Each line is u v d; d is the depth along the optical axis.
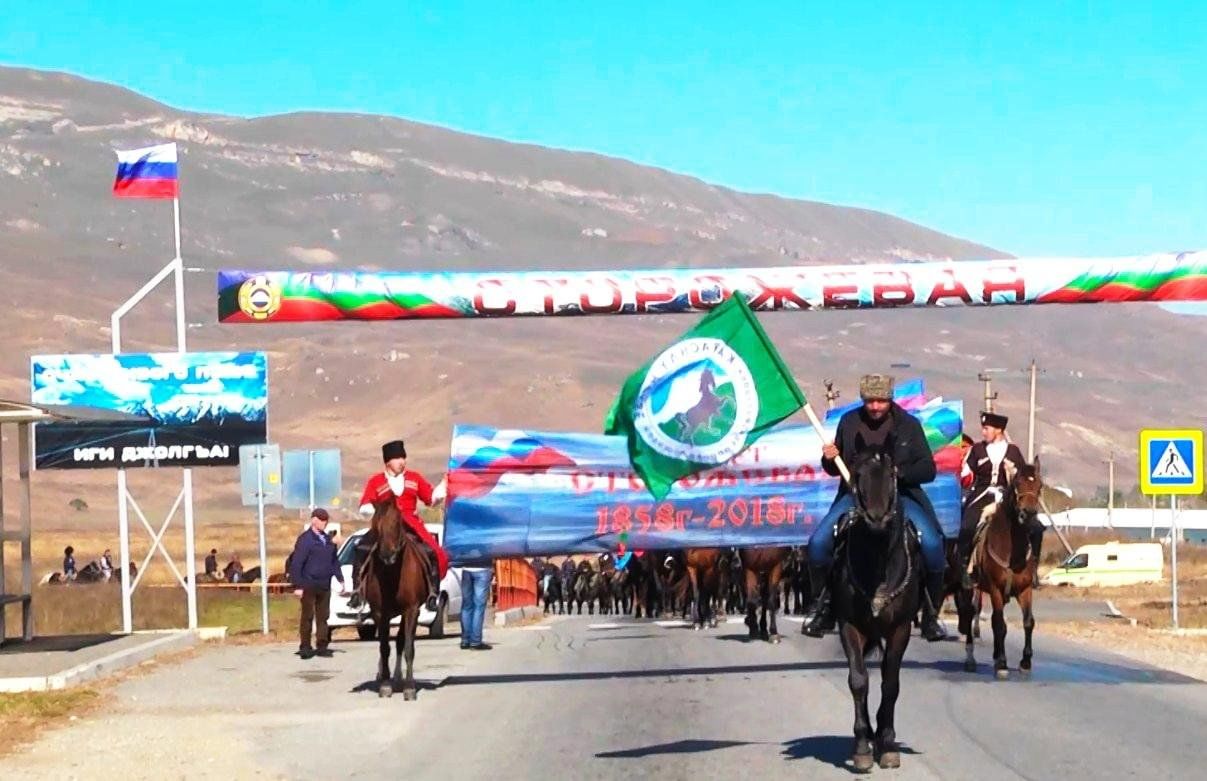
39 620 35.00
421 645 29.47
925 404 23.55
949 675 20.61
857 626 13.41
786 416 17.14
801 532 22.08
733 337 17.20
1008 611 39.91
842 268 23.41
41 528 125.75
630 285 23.11
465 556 21.89
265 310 22.98
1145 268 23.58
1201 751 13.98
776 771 13.37
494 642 30.02
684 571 38.03
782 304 23.30
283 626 35.41
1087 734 15.02
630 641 29.14
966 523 21.05
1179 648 24.89
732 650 25.88
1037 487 19.72
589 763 14.10
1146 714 16.44
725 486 22.03
